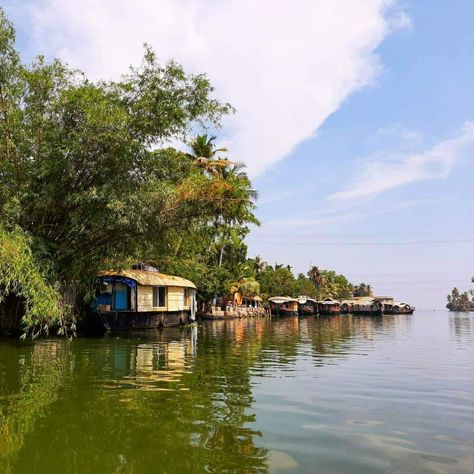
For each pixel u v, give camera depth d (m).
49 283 15.34
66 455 5.39
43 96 15.88
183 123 17.44
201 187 18.25
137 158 16.19
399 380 10.38
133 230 17.58
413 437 6.09
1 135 14.88
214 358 14.27
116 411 7.38
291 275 87.19
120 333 24.58
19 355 14.44
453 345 19.64
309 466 5.03
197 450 5.55
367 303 91.06
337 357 14.82
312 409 7.59
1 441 5.89
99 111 14.88
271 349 17.28
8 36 14.66
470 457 5.35
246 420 6.89
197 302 46.19
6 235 13.57
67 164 15.30
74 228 16.38
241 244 54.16
